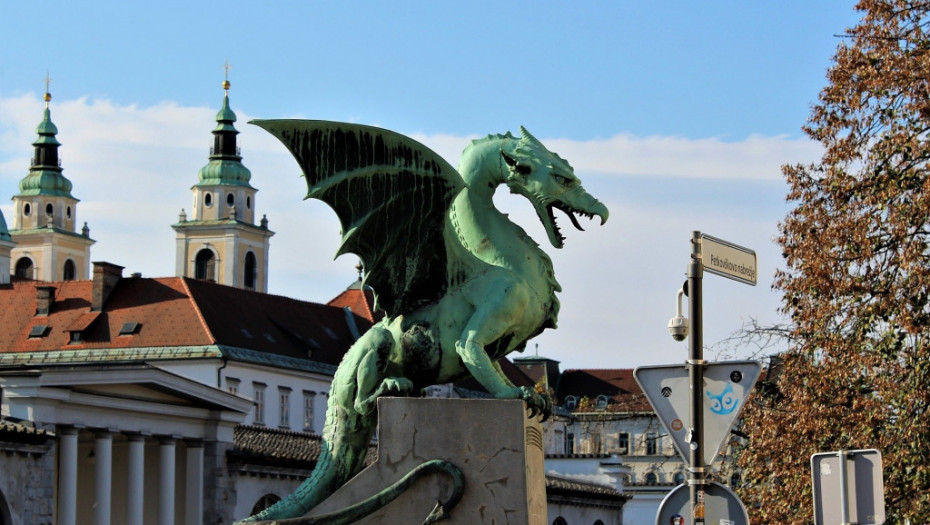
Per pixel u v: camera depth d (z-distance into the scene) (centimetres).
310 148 1277
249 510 5606
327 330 9550
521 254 1306
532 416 1272
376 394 1262
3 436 4347
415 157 1289
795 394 2700
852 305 2673
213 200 16150
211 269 16038
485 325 1274
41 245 16950
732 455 3119
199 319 8462
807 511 2622
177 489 5503
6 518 4356
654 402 1367
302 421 8894
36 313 8750
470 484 1232
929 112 2655
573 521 6056
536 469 1278
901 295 2628
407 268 1291
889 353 2638
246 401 5594
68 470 4766
